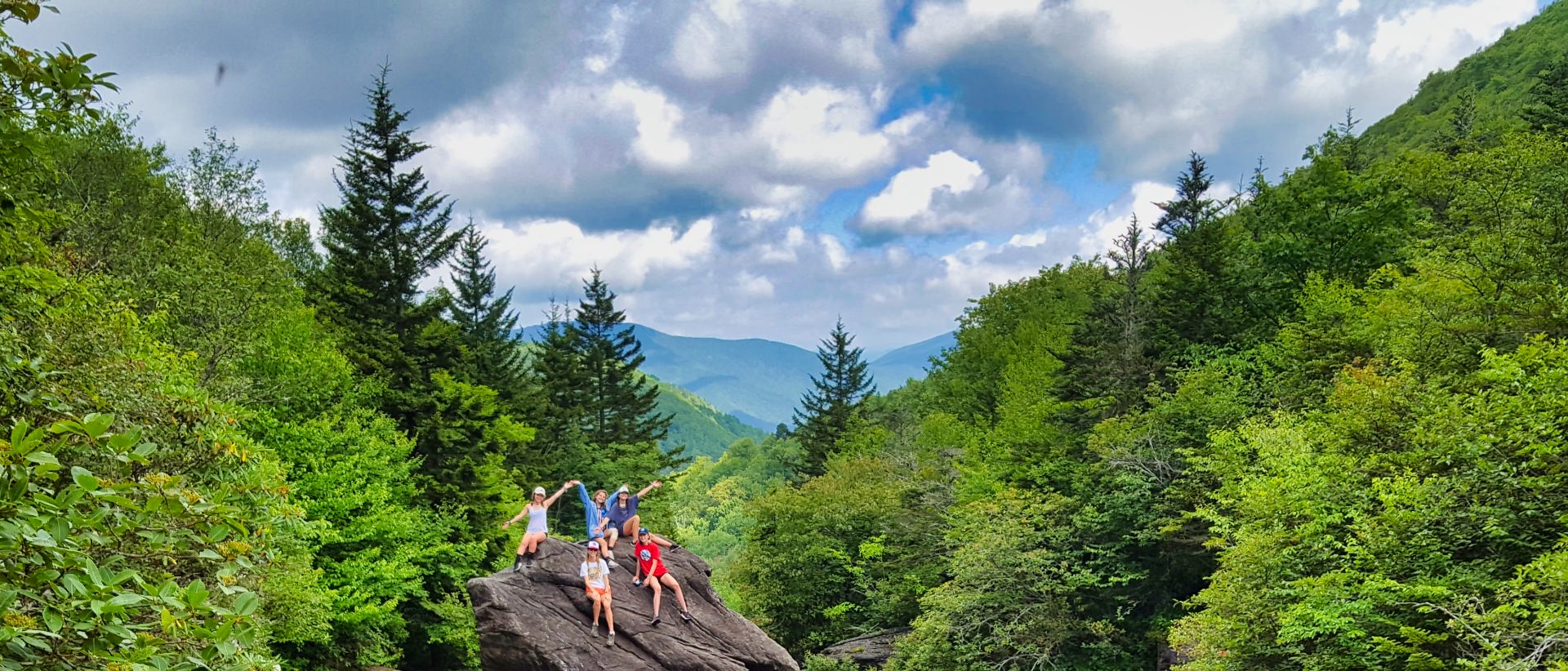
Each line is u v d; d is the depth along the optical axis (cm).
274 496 855
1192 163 4850
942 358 6819
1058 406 3625
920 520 3738
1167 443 2816
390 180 3189
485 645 1491
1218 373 2797
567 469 4509
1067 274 6481
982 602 2819
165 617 420
